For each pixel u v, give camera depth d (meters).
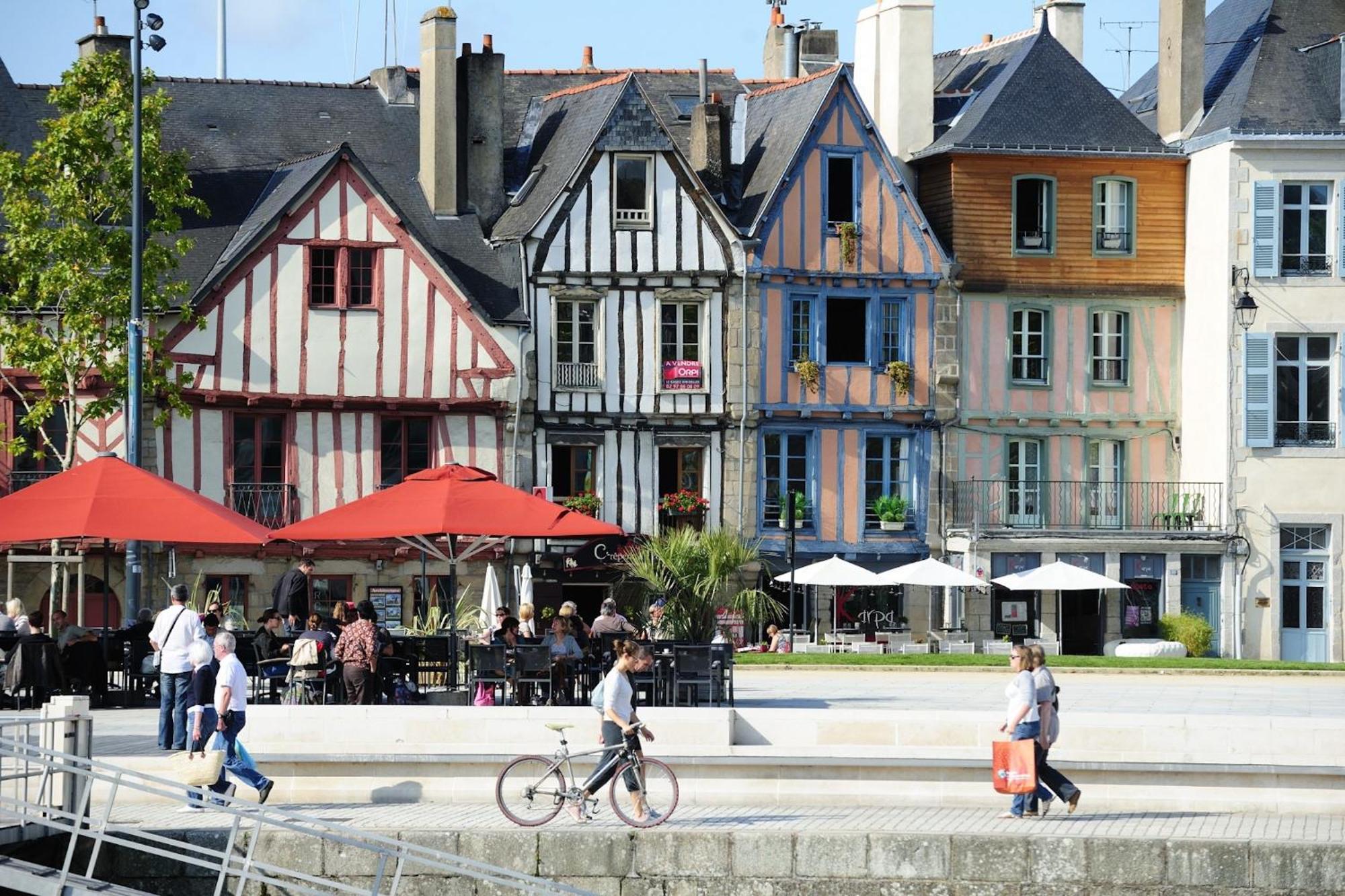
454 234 54.62
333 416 51.03
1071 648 56.09
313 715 27.77
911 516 55.56
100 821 24.39
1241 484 55.00
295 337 50.66
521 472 52.56
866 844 24.38
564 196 53.53
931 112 58.50
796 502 54.62
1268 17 58.06
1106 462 57.16
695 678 32.81
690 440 54.09
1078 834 24.52
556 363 53.28
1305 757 27.36
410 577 51.03
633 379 53.72
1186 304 57.25
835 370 55.09
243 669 25.61
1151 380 57.25
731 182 57.19
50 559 42.22
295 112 57.59
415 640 35.12
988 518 55.78
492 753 27.17
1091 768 26.91
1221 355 55.28
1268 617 54.97
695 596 48.50
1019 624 55.38
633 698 26.64
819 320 55.09
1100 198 57.16
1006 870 24.25
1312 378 55.28
